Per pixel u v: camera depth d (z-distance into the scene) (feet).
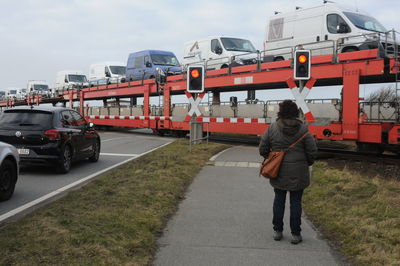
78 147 33.47
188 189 24.44
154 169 29.50
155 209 18.85
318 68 41.45
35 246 12.98
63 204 18.84
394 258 12.78
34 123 30.07
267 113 49.32
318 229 16.70
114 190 22.17
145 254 13.29
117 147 51.93
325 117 40.70
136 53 86.33
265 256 13.51
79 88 105.09
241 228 16.69
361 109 37.96
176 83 65.16
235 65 56.80
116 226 15.62
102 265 11.91
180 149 43.75
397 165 35.06
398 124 34.50
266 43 54.29
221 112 56.18
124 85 82.17
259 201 21.44
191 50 69.05
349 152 45.27
